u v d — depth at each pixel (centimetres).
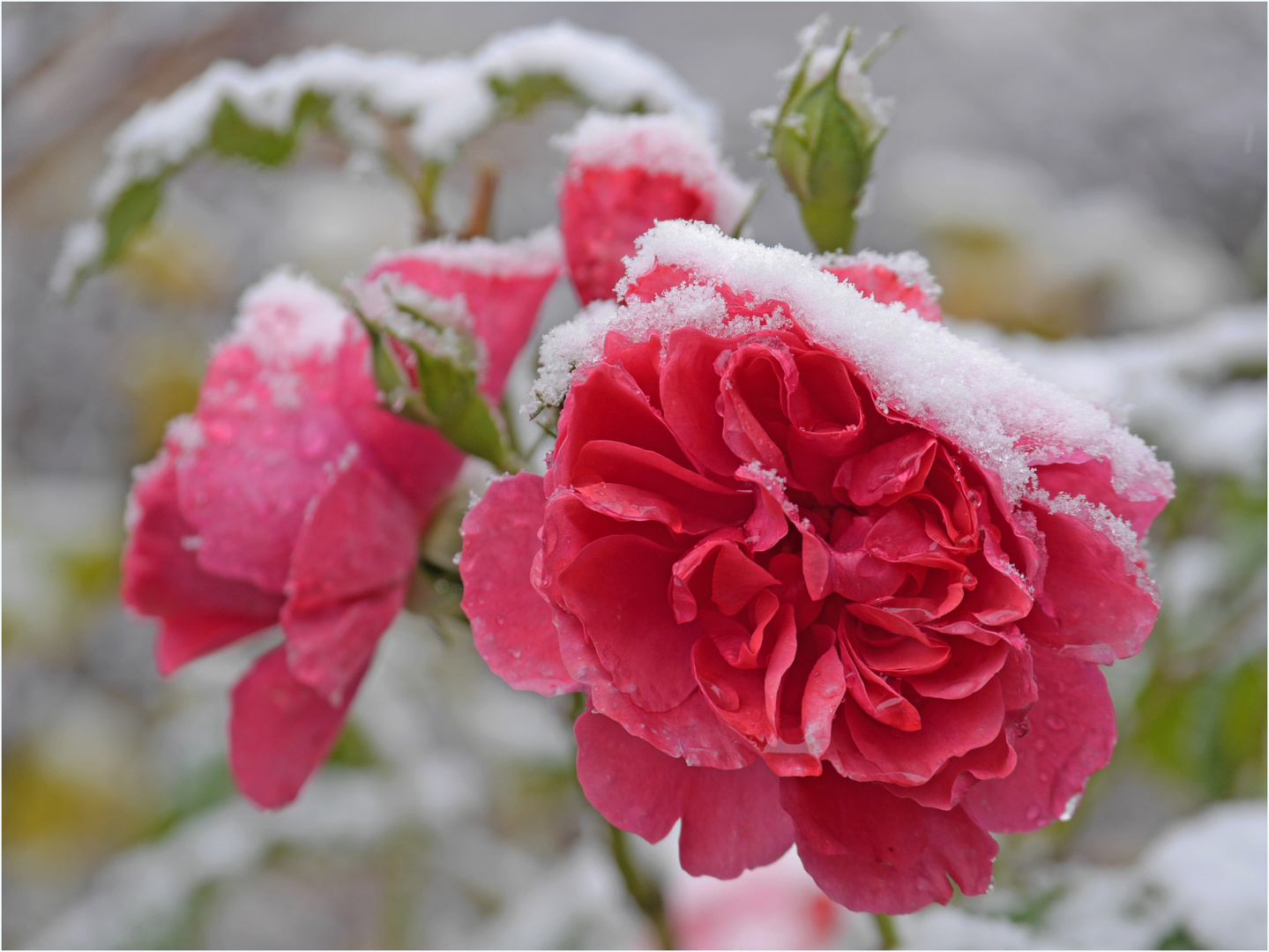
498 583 25
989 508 24
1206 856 33
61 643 60
